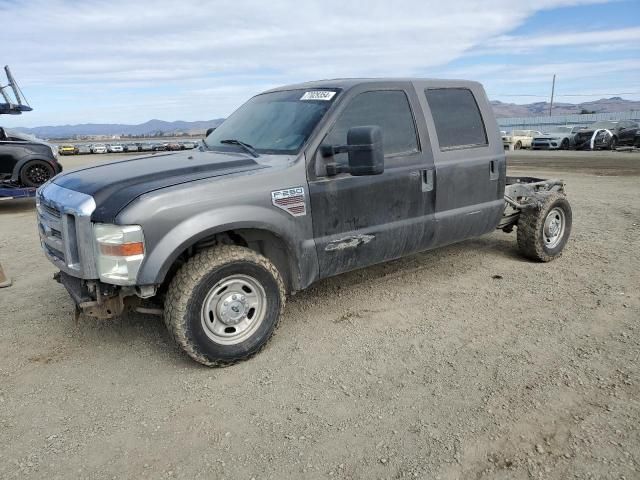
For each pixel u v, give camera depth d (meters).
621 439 2.75
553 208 5.81
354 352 3.83
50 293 5.29
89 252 3.34
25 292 5.33
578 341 3.89
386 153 4.39
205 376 3.56
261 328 3.76
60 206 3.49
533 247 5.76
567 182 12.83
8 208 11.73
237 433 2.92
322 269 4.12
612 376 3.38
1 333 4.33
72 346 4.08
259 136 4.37
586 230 7.46
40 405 3.26
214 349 3.54
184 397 3.30
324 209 4.01
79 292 3.62
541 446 2.72
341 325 4.30
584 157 21.78
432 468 2.58
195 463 2.68
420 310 4.58
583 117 60.66
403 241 4.61
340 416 3.04
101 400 3.30
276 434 2.90
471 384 3.34
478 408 3.07
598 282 5.18
